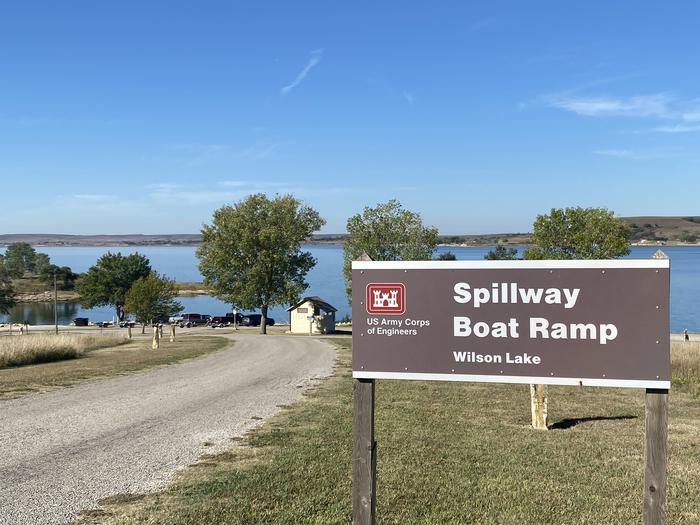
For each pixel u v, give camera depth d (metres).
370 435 4.52
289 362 22.09
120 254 95.50
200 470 7.12
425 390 13.72
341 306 97.44
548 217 22.77
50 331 64.38
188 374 17.78
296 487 6.38
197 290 151.62
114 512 5.64
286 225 59.12
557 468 7.20
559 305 4.24
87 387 14.68
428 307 4.48
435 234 54.97
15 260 179.50
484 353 4.37
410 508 5.81
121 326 76.94
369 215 54.78
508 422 10.10
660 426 4.00
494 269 4.35
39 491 6.30
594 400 12.66
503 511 5.74
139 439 8.84
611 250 21.77
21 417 10.62
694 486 6.57
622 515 5.64
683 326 61.12
